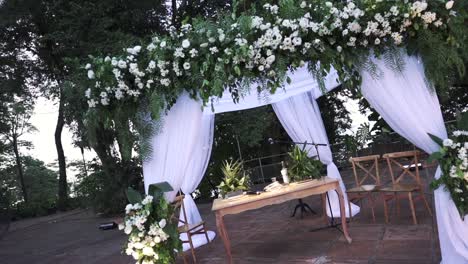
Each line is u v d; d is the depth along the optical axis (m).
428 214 4.88
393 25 3.06
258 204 4.01
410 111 3.20
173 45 3.30
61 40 8.54
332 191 5.37
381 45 3.14
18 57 10.96
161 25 9.48
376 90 3.22
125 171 10.14
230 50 3.09
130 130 3.54
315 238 4.60
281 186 4.44
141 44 3.57
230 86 3.40
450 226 3.13
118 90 3.34
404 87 3.20
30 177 19.41
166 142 3.61
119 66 3.30
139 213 3.55
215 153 10.86
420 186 4.77
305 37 3.12
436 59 3.03
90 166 11.45
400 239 4.11
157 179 3.65
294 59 3.17
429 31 3.00
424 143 3.24
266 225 5.74
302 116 5.33
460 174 2.95
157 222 3.54
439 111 3.22
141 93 3.42
